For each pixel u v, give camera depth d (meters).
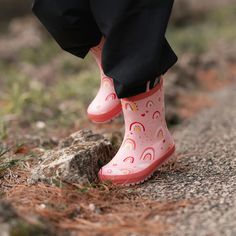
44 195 2.90
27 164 3.43
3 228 2.29
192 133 4.47
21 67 7.96
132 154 3.10
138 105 3.04
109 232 2.53
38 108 5.18
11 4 11.90
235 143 3.91
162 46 2.78
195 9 12.15
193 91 6.32
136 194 2.97
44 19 2.95
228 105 5.54
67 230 2.54
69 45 3.02
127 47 2.73
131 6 2.69
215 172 3.24
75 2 2.87
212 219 2.58
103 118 3.22
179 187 3.02
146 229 2.54
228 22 11.29
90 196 2.89
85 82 6.23
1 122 4.55
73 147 3.21
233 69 7.65
